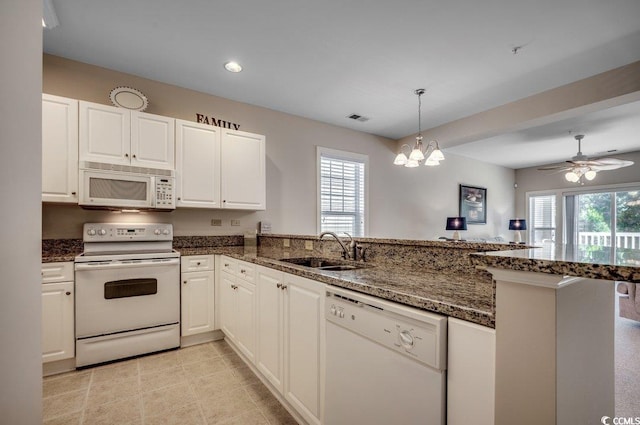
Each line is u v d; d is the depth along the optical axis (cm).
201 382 205
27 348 75
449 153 590
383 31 229
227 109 346
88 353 223
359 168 462
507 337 74
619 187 580
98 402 182
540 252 85
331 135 430
